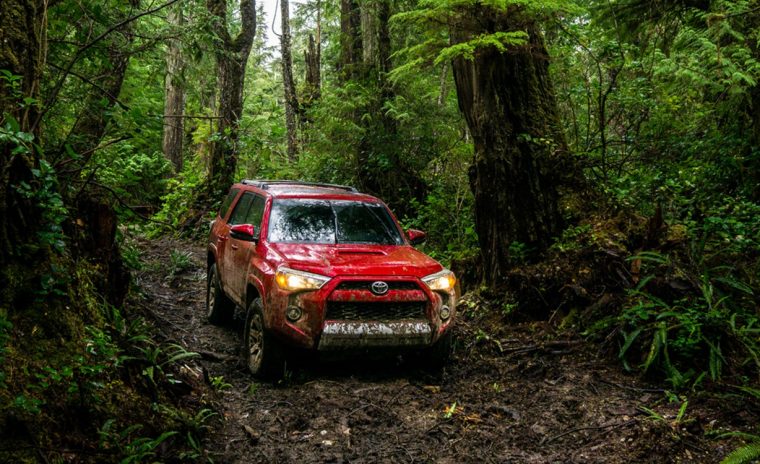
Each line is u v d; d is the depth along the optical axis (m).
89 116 5.75
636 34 9.98
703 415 4.63
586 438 4.47
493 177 7.79
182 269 10.85
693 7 9.30
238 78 15.57
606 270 6.74
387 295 5.43
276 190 6.97
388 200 13.44
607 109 10.61
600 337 6.21
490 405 5.14
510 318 7.16
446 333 5.86
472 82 7.93
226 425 4.64
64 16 5.59
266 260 5.85
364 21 14.21
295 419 4.80
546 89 8.02
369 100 13.25
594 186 8.28
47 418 3.30
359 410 5.00
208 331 7.31
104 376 3.94
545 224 7.70
